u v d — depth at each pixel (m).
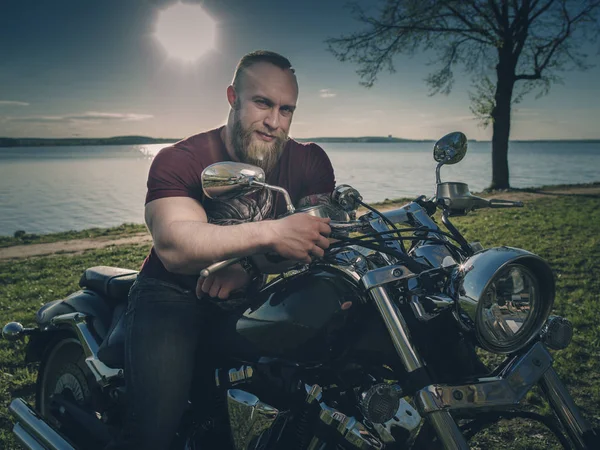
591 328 4.94
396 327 1.65
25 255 11.42
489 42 23.00
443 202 2.15
